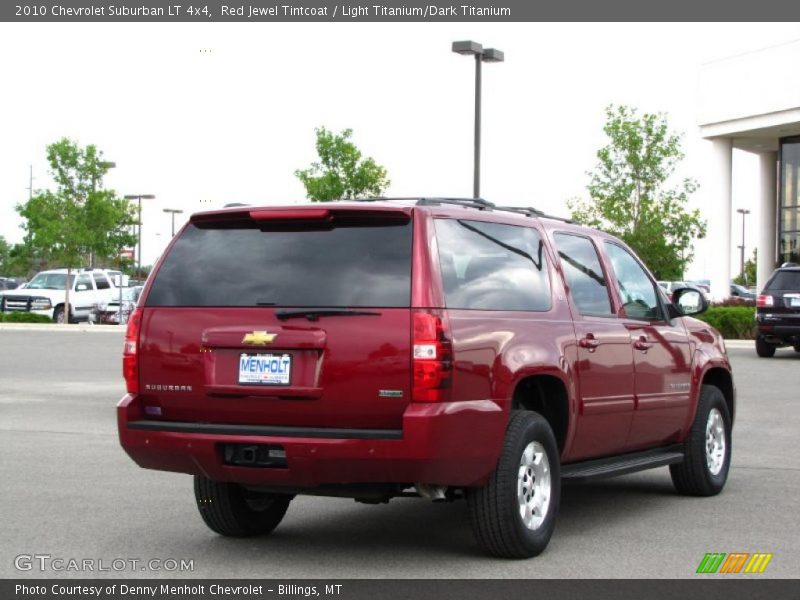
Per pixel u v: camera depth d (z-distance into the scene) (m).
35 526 8.00
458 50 28.22
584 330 7.77
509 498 6.84
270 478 6.64
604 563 6.93
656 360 8.67
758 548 7.36
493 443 6.71
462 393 6.53
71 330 37.53
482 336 6.72
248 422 6.76
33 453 11.59
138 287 43.28
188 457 6.84
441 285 6.57
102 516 8.37
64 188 44.00
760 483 10.08
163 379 6.99
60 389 18.83
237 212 6.96
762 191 52.81
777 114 44.19
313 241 6.81
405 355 6.40
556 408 7.59
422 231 6.60
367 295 6.54
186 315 6.95
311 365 6.58
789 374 21.75
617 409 8.11
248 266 6.91
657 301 9.12
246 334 6.71
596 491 9.76
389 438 6.34
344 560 7.04
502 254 7.24
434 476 6.44
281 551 7.29
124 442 7.04
